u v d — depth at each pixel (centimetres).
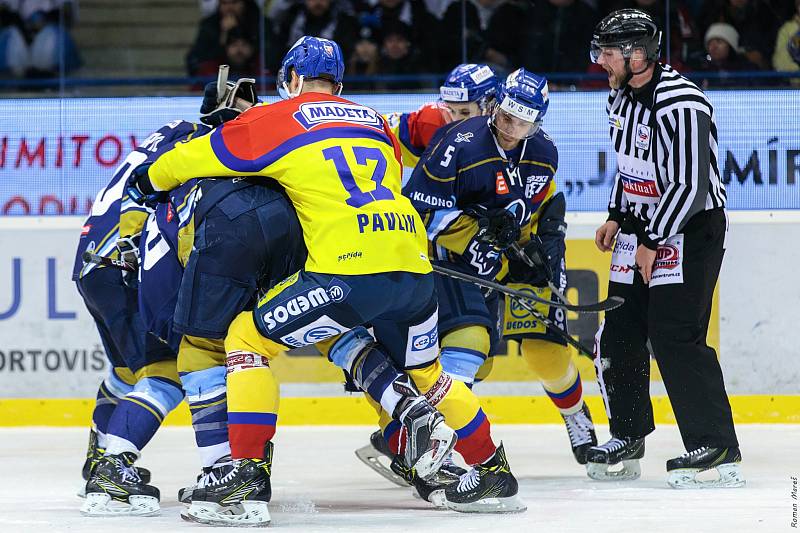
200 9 2172
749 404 1880
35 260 1923
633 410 1308
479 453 1036
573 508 1079
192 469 1438
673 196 1206
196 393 1005
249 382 962
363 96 2023
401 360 1015
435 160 1198
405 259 963
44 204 1973
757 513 1041
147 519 1032
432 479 1115
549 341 1368
